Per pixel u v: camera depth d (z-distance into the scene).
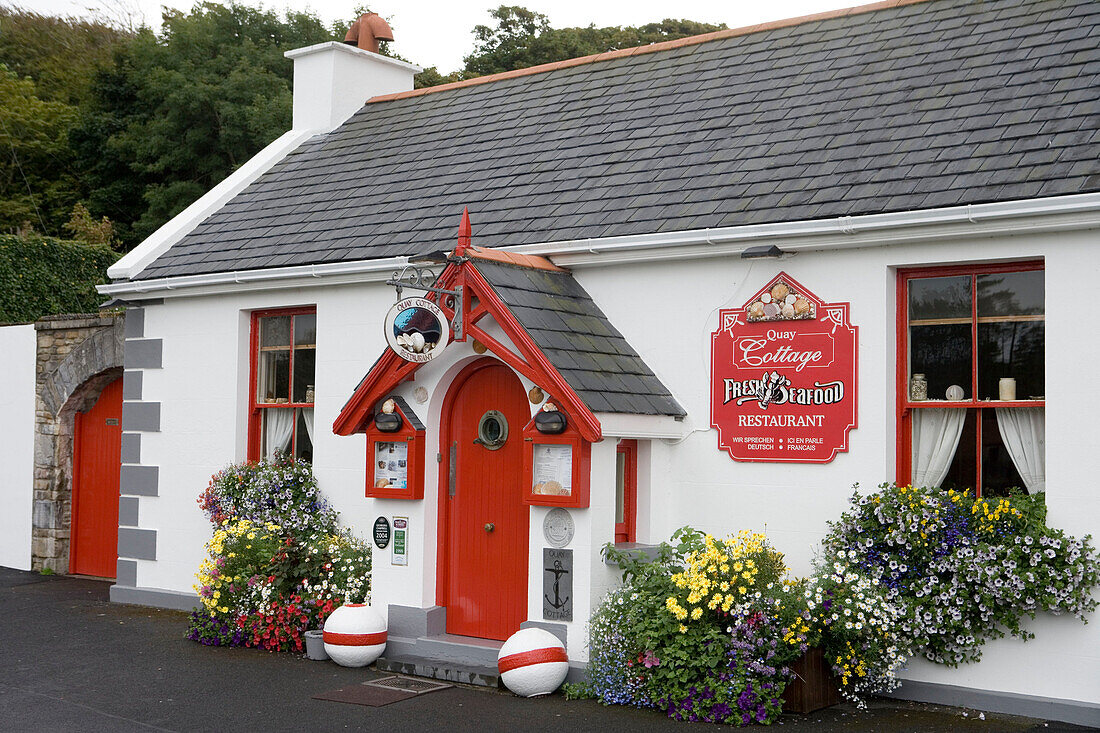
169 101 27.73
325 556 10.39
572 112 12.58
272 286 11.59
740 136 10.48
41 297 19.38
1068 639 7.72
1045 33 9.91
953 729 7.51
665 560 8.51
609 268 9.84
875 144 9.38
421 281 9.20
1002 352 8.25
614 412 8.58
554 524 8.82
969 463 8.39
